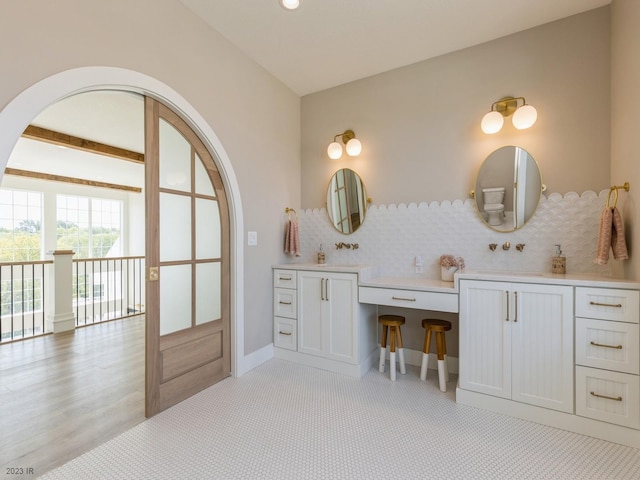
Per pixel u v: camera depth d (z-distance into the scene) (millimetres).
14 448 1659
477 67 2578
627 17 1885
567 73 2271
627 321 1698
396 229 2914
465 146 2623
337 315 2664
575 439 1760
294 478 1459
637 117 1770
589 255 2209
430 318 2791
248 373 2648
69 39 1557
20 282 5770
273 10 2191
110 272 7223
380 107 3008
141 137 4059
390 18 2262
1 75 1342
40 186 6281
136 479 1451
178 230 2191
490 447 1682
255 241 2816
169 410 2051
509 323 2000
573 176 2256
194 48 2232
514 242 2447
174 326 2148
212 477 1466
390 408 2080
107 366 2818
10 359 2994
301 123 3490
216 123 2418
